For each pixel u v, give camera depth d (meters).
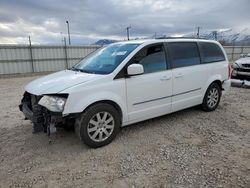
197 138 4.01
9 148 3.75
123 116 3.88
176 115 5.23
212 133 4.21
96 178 2.88
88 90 3.45
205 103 5.29
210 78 5.23
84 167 3.14
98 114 3.59
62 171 3.06
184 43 4.81
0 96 8.77
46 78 4.07
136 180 2.82
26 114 3.75
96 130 3.61
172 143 3.82
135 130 4.38
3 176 2.97
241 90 8.30
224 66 5.59
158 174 2.93
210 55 5.32
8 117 5.48
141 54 4.05
